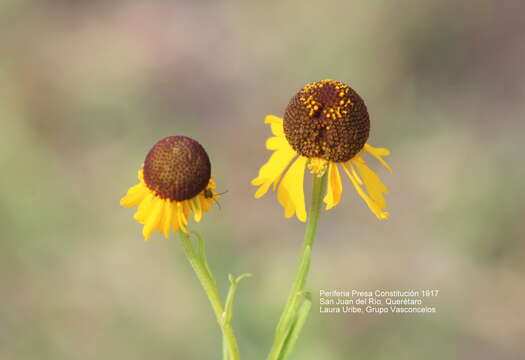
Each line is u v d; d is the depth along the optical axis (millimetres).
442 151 534
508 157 516
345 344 398
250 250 469
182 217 261
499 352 424
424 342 417
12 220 451
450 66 615
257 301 400
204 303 409
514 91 602
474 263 467
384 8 616
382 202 268
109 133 567
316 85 267
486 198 488
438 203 499
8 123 522
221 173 544
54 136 558
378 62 599
